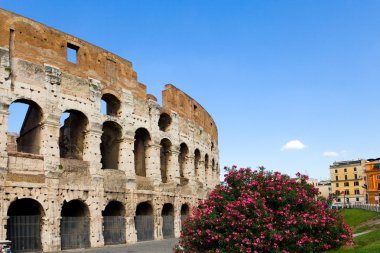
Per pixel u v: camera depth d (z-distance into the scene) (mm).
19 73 49719
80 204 54812
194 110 83812
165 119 72875
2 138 46562
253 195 29594
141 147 67375
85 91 56406
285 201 30047
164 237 66375
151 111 66688
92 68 58188
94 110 56781
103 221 56188
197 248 30750
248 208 28953
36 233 48312
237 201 29344
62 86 53719
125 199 59000
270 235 27562
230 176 32156
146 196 62781
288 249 28531
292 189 30656
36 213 50594
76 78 55688
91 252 46719
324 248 30672
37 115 54625
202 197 80188
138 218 61562
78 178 53156
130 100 62812
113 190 57312
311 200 31438
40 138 51156
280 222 29281
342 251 29594
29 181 48031
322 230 31031
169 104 72812
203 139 86188
